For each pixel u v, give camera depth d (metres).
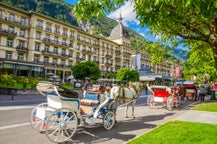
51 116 6.20
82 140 6.51
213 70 20.36
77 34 74.00
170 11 4.48
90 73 55.75
